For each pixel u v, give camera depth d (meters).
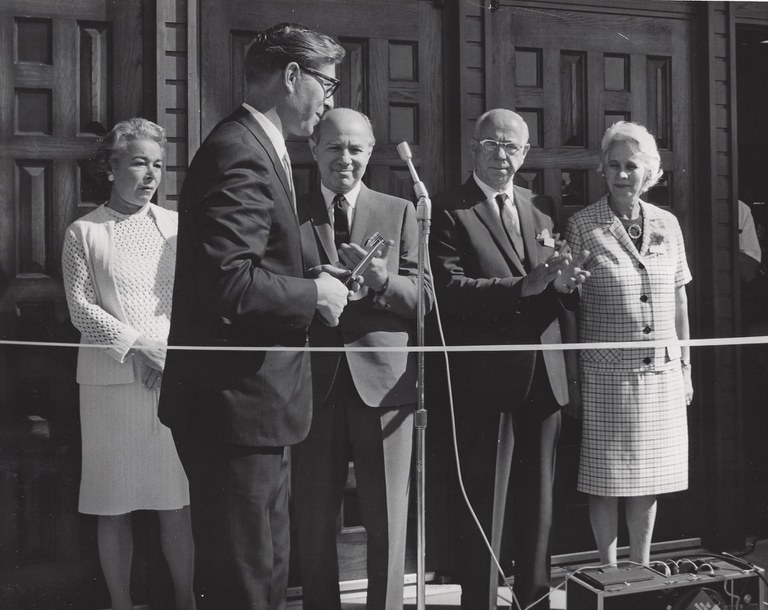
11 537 3.00
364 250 2.45
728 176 3.72
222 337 1.92
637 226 3.00
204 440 1.94
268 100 2.06
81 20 3.03
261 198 1.89
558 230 3.51
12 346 3.01
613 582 2.49
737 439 3.70
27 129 3.02
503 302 2.62
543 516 2.76
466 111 3.37
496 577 2.74
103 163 2.83
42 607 3.02
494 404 2.70
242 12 3.17
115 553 2.80
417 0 3.35
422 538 2.48
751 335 4.25
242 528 1.94
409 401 2.70
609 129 3.04
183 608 2.85
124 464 2.76
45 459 3.03
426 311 2.64
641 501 3.03
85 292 2.78
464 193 2.84
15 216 3.01
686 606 2.46
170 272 2.83
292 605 3.11
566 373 2.98
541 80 3.52
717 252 3.69
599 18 3.58
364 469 2.67
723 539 3.67
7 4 2.97
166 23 3.06
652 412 2.92
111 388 2.76
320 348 2.56
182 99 3.08
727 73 3.71
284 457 2.08
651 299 2.93
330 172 2.73
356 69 3.31
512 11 3.48
